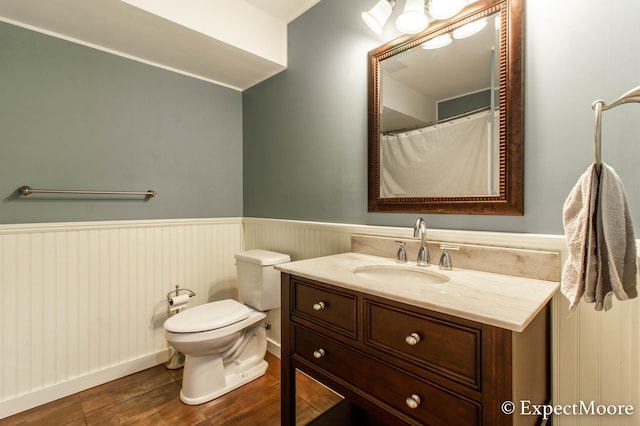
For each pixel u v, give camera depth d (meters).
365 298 1.00
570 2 1.04
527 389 0.83
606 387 0.99
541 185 1.10
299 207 2.08
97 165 1.90
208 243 2.39
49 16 1.60
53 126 1.75
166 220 2.17
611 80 0.97
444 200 1.34
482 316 0.73
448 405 0.80
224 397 1.73
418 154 1.44
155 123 2.14
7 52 1.62
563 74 1.05
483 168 1.23
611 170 0.76
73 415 1.58
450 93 1.33
